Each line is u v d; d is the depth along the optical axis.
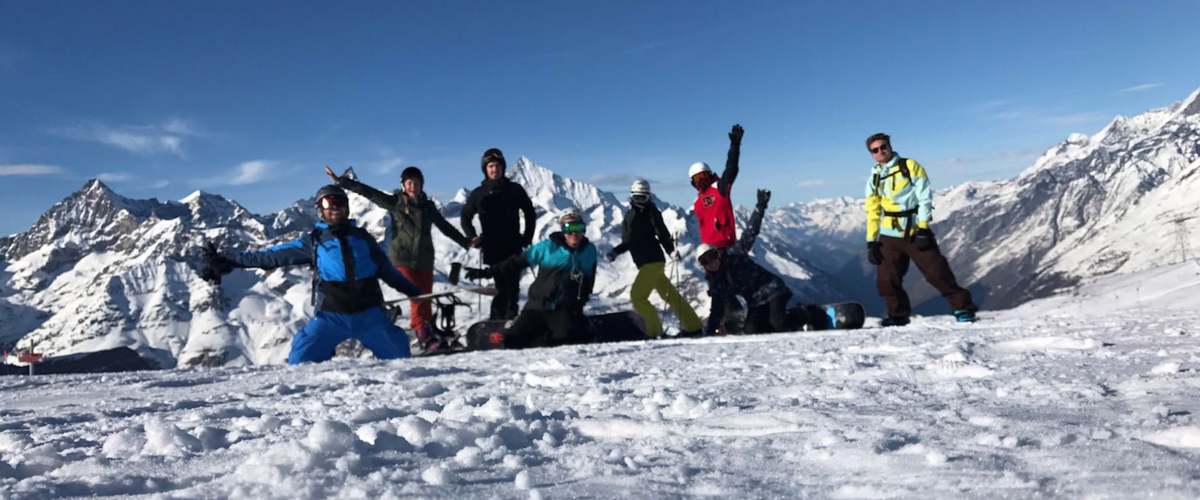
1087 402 2.30
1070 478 1.34
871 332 7.94
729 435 2.01
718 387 3.39
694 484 1.50
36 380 5.82
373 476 1.58
